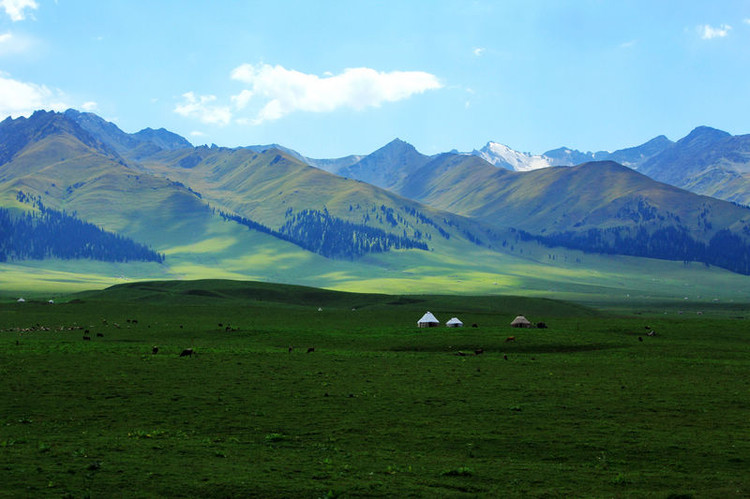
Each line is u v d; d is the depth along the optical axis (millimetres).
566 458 36844
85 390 56094
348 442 39688
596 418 47844
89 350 87688
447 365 78250
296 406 51000
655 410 50969
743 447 39062
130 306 177500
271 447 37688
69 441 37125
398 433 42375
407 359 84438
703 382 65750
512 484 30922
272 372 69688
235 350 92188
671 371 74188
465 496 28594
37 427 41781
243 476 30188
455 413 49219
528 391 59312
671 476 32844
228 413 47875
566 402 53938
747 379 68188
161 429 42000
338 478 30672
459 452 37844
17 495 25875
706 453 37750
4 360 74375
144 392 55875
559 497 28984
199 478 29547
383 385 61938
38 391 55031
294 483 29391
